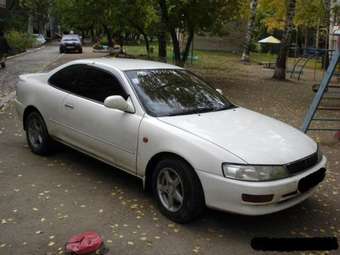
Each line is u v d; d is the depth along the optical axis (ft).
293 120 38.01
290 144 15.67
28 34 158.71
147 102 17.37
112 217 16.01
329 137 30.68
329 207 17.83
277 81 72.79
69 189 18.53
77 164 21.63
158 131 15.93
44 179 19.61
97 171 20.71
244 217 16.30
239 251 13.98
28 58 102.01
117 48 131.75
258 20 161.79
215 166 14.24
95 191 18.37
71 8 131.13
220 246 14.24
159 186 16.08
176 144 15.21
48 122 21.56
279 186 14.07
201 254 13.69
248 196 13.82
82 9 108.88
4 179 19.56
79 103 19.45
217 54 151.84
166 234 14.84
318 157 16.24
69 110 19.98
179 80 19.63
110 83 18.71
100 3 71.77
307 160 15.35
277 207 14.39
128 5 69.21
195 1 60.54
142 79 18.53
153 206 16.98
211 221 15.88
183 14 63.21
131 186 18.97
